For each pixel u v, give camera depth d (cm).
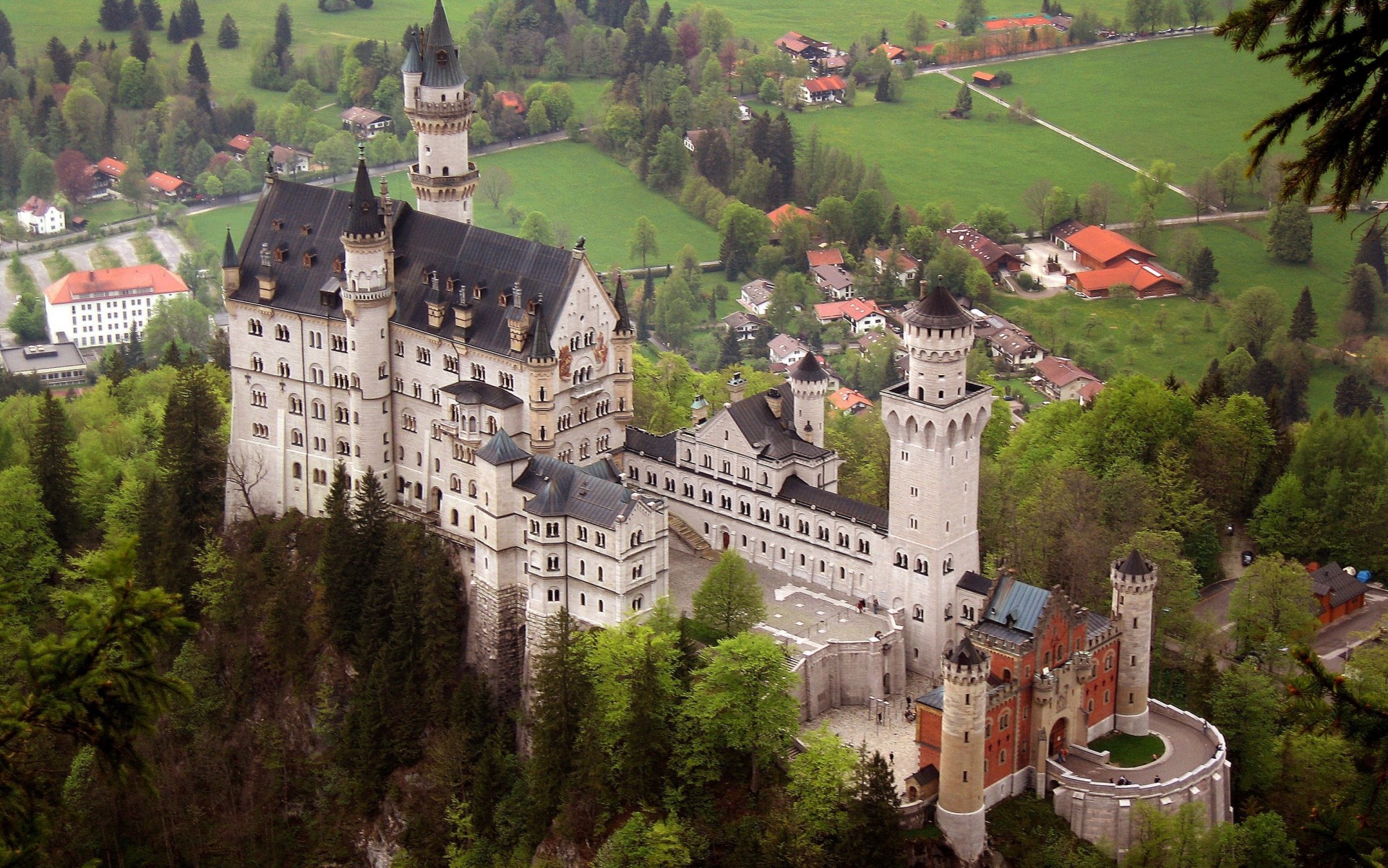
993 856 18062
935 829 18012
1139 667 19475
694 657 19838
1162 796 18262
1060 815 18312
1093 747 19338
